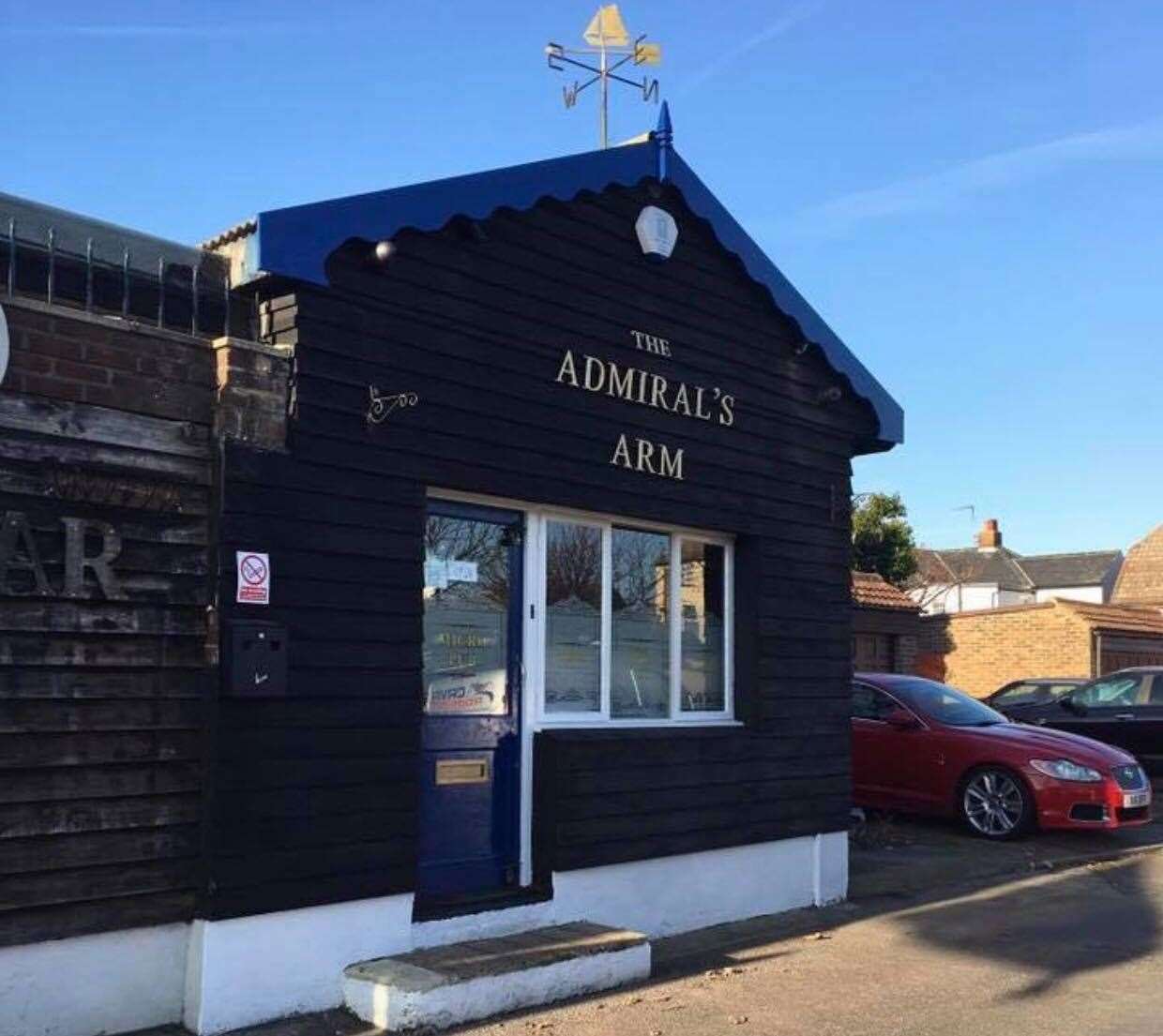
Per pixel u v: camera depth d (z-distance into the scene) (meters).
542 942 6.43
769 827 8.39
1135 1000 6.39
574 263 7.34
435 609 6.76
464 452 6.61
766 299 8.68
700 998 6.30
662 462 7.82
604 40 8.40
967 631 25.45
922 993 6.49
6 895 4.87
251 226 5.78
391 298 6.30
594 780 7.19
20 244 5.26
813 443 9.10
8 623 4.93
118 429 5.31
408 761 6.20
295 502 5.82
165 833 5.37
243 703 5.55
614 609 7.87
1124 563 42.22
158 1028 5.33
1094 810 11.25
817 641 8.98
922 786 12.04
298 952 5.71
